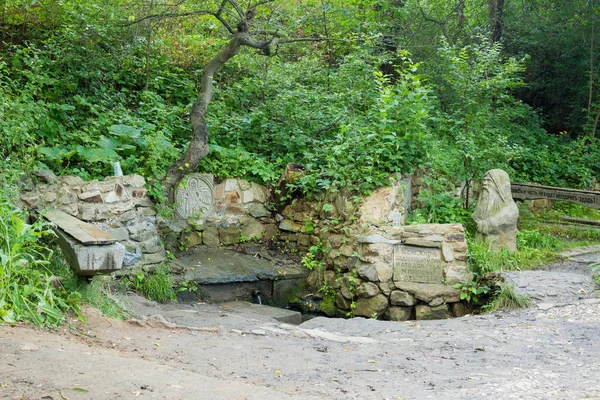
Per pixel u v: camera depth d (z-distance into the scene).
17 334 4.81
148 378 4.08
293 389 4.46
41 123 9.28
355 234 9.28
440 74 14.23
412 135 10.16
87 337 5.33
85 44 10.95
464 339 6.37
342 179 9.64
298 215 10.44
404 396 4.36
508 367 5.24
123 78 11.68
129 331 5.81
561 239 11.00
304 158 10.73
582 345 5.95
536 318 7.14
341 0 13.38
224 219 10.19
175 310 7.74
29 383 3.78
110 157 9.09
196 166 9.46
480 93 12.43
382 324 7.45
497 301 8.05
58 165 8.88
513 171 12.74
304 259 9.77
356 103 11.66
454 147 11.64
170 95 11.78
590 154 14.56
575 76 16.80
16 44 11.32
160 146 9.54
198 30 13.05
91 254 5.79
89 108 10.49
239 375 4.77
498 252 9.43
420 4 16.61
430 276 8.84
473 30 15.13
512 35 17.06
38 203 7.79
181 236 9.82
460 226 8.96
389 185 9.48
